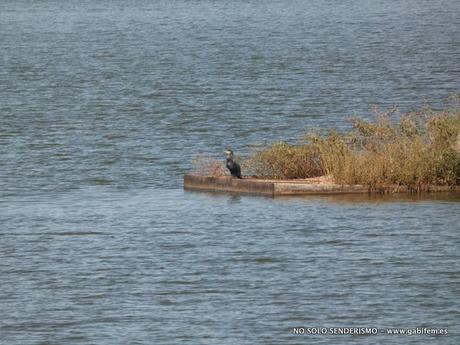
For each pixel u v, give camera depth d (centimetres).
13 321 4981
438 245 5906
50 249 6009
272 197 6888
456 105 9631
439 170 6919
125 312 5053
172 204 6894
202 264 5678
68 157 8731
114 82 14350
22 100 12550
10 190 7556
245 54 17925
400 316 4950
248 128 10025
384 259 5700
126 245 6041
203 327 4859
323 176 7088
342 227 6228
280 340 4716
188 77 14662
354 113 10950
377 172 6894
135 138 9588
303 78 14150
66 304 5169
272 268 5591
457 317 4938
